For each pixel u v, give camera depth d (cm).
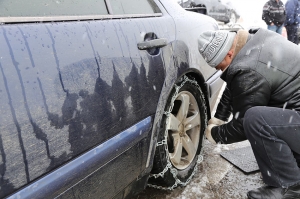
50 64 88
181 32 160
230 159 205
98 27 110
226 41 144
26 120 79
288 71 142
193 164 182
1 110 74
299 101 146
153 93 131
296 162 156
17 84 79
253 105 147
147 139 132
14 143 76
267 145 146
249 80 141
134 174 127
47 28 92
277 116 143
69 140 92
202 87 189
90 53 101
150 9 152
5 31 81
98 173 104
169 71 143
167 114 149
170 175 159
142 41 127
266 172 155
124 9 133
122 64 114
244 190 173
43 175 84
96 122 102
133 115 120
